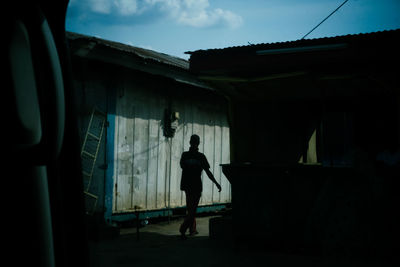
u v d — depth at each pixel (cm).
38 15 74
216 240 739
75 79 789
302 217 616
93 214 775
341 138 805
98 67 830
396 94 645
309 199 612
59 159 85
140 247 669
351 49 554
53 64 75
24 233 79
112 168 844
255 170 643
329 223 599
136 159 909
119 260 566
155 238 762
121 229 875
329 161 816
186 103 1058
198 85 1029
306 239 611
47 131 73
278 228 625
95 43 755
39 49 73
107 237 743
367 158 588
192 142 775
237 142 768
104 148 831
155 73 901
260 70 635
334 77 588
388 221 571
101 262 547
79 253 86
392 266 538
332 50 566
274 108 804
